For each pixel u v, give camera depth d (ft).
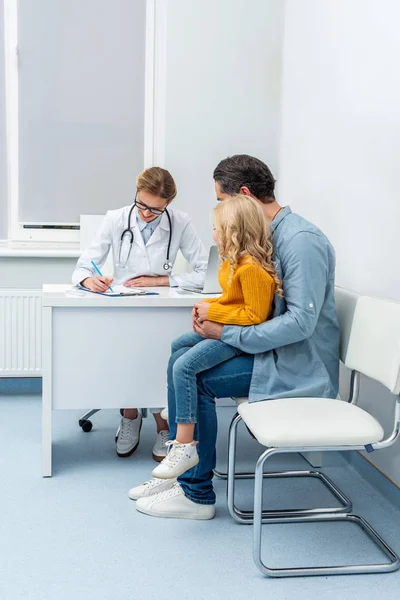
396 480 7.24
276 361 6.48
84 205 11.71
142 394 7.70
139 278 8.77
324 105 9.24
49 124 11.46
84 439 9.08
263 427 5.60
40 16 11.23
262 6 11.16
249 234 6.35
